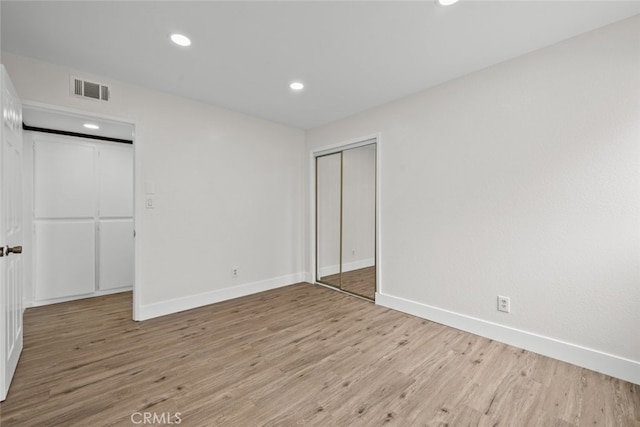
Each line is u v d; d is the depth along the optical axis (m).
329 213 4.31
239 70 2.43
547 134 2.07
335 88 2.78
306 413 1.49
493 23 1.82
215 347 2.21
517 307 2.21
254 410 1.51
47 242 3.29
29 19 1.76
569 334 1.98
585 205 1.92
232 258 3.44
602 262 1.86
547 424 1.41
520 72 2.19
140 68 2.39
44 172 3.28
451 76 2.53
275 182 3.88
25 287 3.15
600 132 1.86
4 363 1.58
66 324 2.66
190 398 1.60
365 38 1.98
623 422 1.42
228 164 3.39
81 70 2.42
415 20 1.79
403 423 1.42
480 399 1.60
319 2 1.64
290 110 3.38
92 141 3.58
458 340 2.32
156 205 2.84
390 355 2.08
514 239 2.23
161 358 2.04
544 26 1.84
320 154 4.04
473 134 2.45
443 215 2.66
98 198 3.63
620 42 1.79
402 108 2.98
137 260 2.73
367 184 4.20
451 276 2.61
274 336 2.40
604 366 1.84
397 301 3.03
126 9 1.68
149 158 2.79
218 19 1.78
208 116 3.20
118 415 1.46
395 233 3.05
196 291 3.13
